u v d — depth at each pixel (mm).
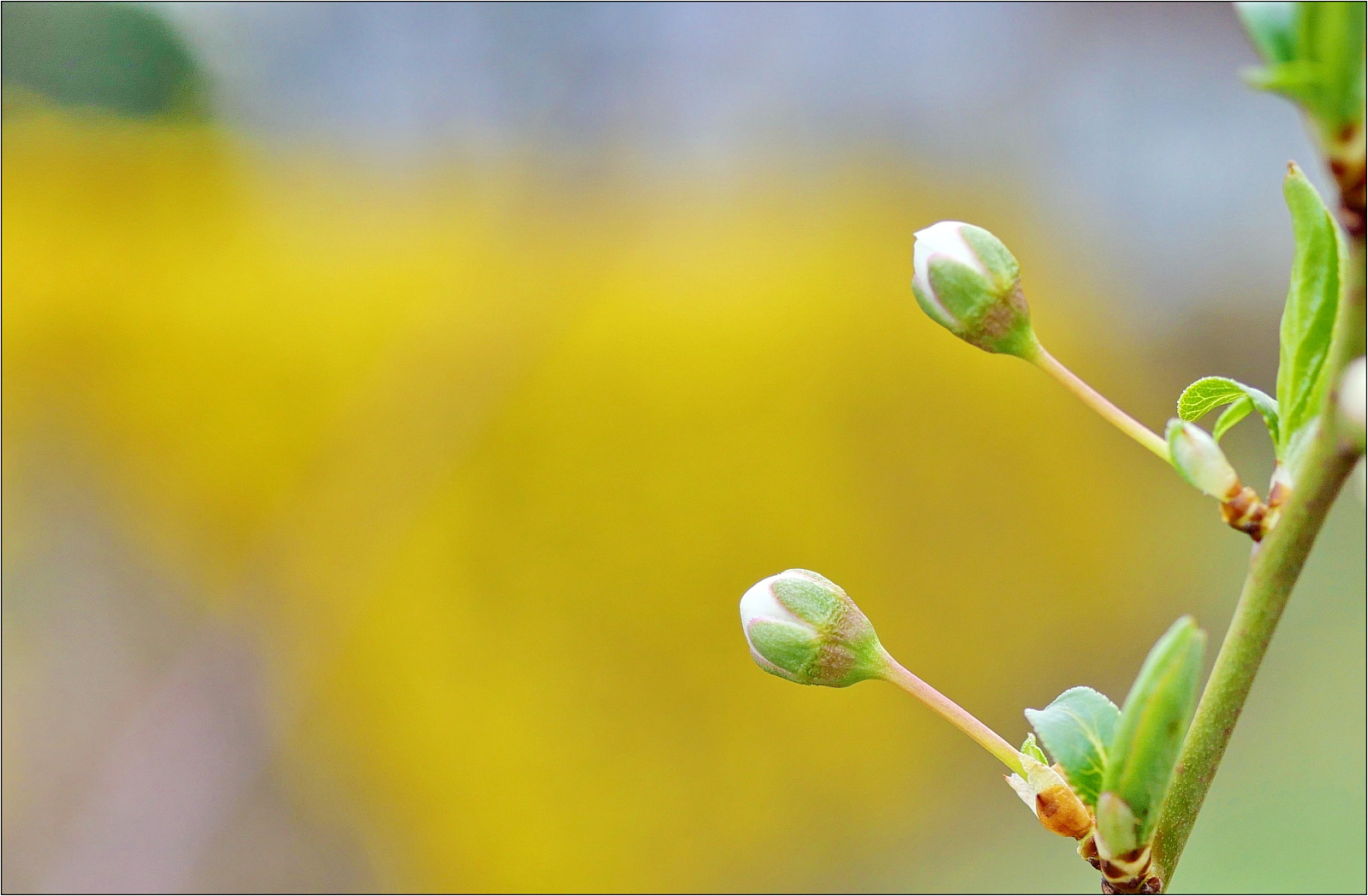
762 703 534
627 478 528
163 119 565
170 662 499
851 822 539
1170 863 229
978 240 236
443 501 511
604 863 515
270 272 535
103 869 481
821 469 546
